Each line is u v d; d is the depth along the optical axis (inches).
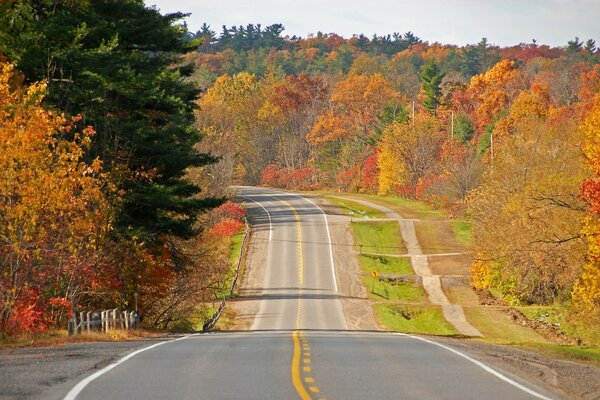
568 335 4372.5
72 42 3176.7
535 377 1491.1
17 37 3097.9
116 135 3348.9
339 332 3518.7
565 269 4234.7
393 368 1503.4
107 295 3221.0
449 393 1192.8
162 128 3668.8
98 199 2709.2
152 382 1229.1
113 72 3272.6
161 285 3668.8
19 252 2342.5
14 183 2393.0
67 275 2733.8
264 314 5300.2
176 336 2699.3
